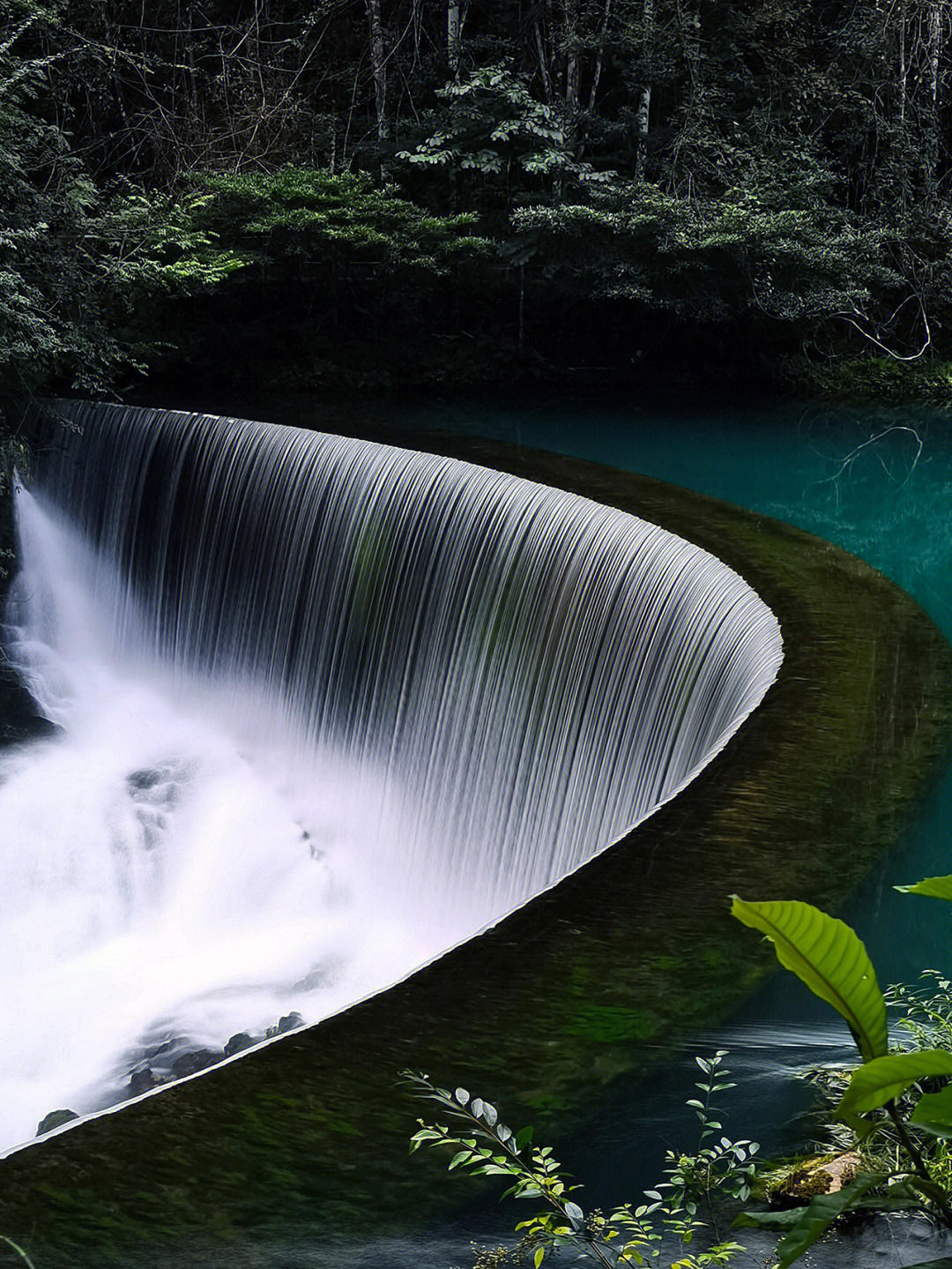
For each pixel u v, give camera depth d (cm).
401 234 2247
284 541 1551
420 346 2400
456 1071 371
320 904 1372
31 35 2125
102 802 1534
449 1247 299
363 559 1432
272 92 2492
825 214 2439
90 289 1736
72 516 1819
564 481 1318
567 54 2567
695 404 2225
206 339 2216
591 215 2227
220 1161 324
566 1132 346
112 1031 1172
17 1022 1171
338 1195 314
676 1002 416
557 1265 297
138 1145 330
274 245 2217
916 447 1939
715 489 1648
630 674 1073
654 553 1093
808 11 2656
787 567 1045
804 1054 390
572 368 2502
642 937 458
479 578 1284
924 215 2514
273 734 1576
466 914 1249
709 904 492
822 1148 344
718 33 2638
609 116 2764
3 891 1419
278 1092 355
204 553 1672
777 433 2003
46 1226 299
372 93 2688
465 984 420
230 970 1266
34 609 1816
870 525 1498
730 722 872
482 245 2278
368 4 2562
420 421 1920
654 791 999
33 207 1733
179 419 1697
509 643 1236
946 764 669
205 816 1520
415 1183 320
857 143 2620
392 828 1372
